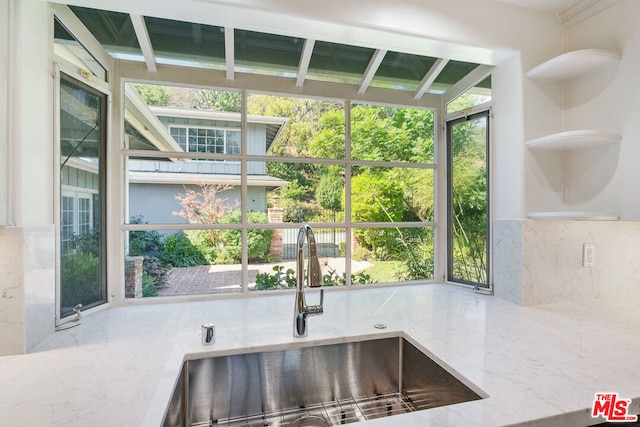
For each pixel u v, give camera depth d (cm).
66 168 139
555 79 170
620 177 149
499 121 177
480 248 192
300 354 117
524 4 164
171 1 122
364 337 123
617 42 150
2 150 104
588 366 95
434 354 104
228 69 175
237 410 111
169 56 174
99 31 154
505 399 78
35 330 112
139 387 85
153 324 135
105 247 162
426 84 198
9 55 106
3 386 85
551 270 162
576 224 165
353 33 145
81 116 148
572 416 73
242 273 185
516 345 111
